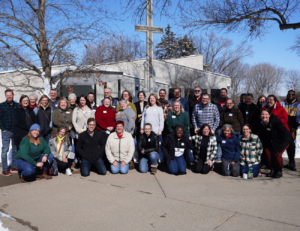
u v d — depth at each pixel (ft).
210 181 16.89
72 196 13.96
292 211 12.00
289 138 17.74
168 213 11.77
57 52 23.97
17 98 40.47
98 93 53.83
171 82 69.56
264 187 15.62
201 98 22.22
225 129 18.01
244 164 17.89
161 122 20.26
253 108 20.86
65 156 17.97
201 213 11.77
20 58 23.58
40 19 23.53
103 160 20.07
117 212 11.89
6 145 17.94
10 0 22.47
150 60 31.76
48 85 25.08
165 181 16.81
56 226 10.57
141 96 22.62
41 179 17.07
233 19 32.14
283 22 31.63
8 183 16.20
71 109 20.31
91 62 24.97
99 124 19.52
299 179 17.40
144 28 30.99
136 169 20.08
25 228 10.38
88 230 10.25
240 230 10.18
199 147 18.88
